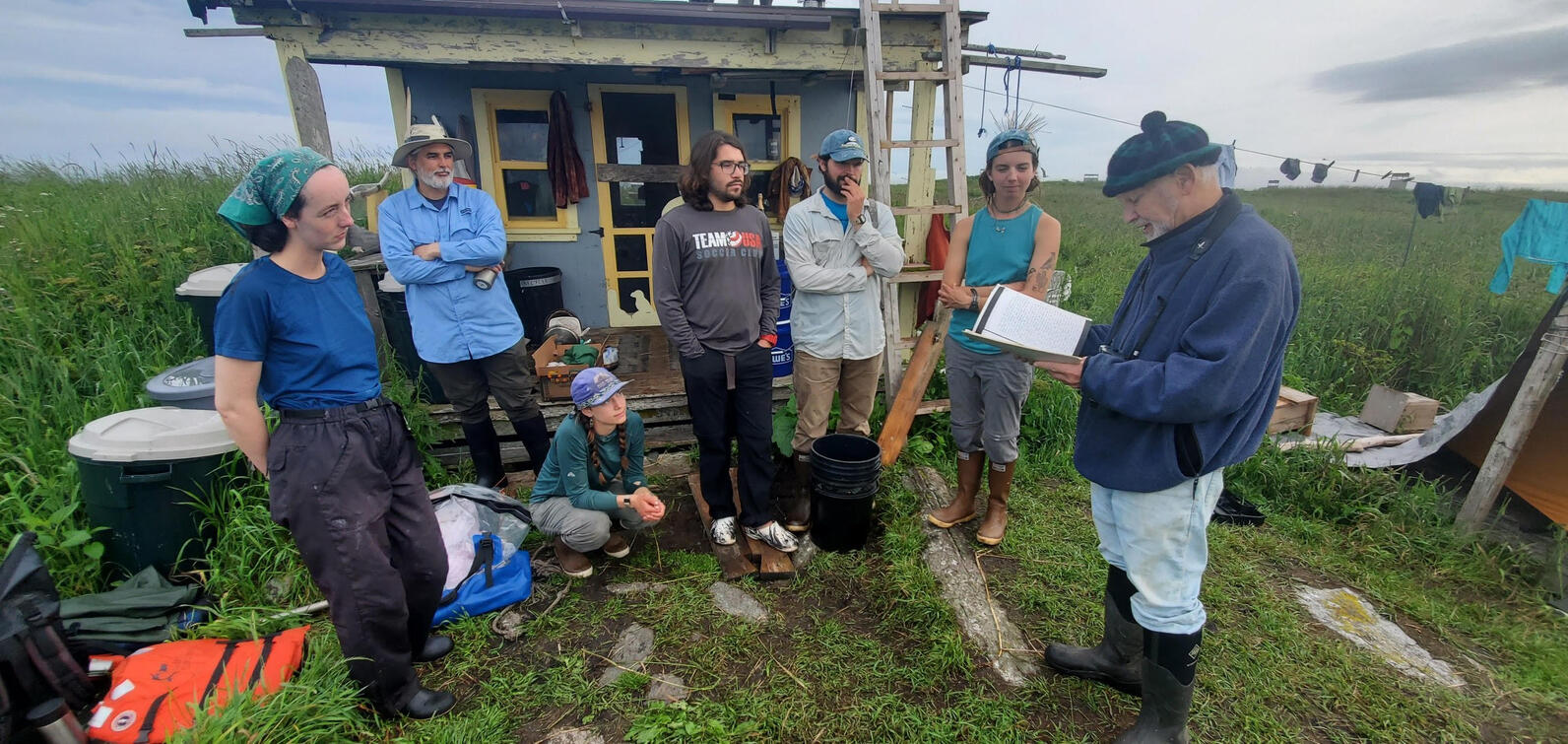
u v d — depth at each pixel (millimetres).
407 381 4035
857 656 2695
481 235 3438
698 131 5465
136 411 3037
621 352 5023
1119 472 1946
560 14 3939
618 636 2820
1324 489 3951
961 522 3621
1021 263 3055
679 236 2857
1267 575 3305
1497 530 3723
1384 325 5969
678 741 2289
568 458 2951
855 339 3410
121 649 2514
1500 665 2732
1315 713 2457
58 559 2812
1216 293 1669
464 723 2320
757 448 3184
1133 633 2363
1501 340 5688
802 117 5551
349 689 2303
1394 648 2811
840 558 3332
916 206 4406
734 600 3037
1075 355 2039
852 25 4449
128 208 6059
